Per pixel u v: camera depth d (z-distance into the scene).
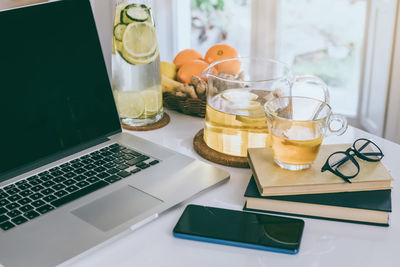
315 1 2.03
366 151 0.86
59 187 0.82
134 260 0.69
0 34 0.86
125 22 1.01
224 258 0.69
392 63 1.80
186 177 0.86
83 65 0.97
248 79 1.04
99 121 0.99
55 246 0.68
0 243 0.69
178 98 1.15
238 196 0.84
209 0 2.08
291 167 0.81
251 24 2.01
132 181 0.85
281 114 0.87
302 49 2.13
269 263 0.68
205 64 1.17
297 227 0.73
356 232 0.74
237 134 0.93
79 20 0.96
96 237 0.70
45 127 0.91
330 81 2.15
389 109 1.86
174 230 0.73
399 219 0.78
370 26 1.94
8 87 0.87
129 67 1.05
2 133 0.85
